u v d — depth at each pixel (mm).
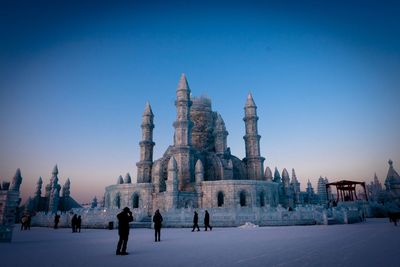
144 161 71625
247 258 12188
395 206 73312
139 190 63438
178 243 18922
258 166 74125
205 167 72375
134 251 15414
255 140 76188
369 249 13773
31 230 37344
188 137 69875
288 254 12961
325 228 29766
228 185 61156
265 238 20688
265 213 37969
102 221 41062
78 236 26812
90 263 11711
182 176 65500
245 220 37656
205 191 62062
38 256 13891
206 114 84250
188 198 60062
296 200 89875
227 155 78750
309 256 12227
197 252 14414
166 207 56875
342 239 18594
